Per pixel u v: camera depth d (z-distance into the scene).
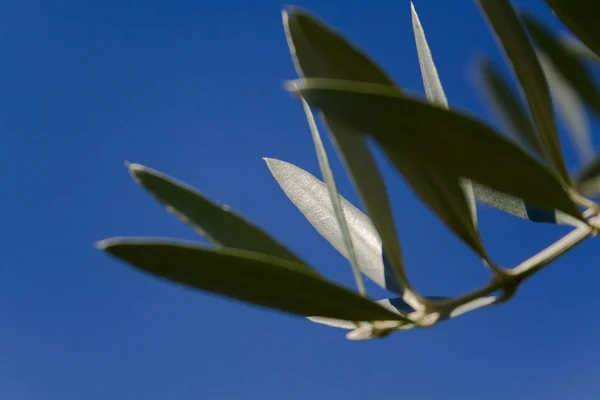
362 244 0.31
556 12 0.27
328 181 0.28
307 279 0.25
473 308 0.27
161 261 0.25
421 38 0.30
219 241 0.27
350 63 0.25
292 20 0.25
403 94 0.23
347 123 0.23
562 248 0.27
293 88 0.23
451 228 0.26
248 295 0.25
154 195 0.27
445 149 0.24
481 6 0.27
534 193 0.25
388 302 0.30
